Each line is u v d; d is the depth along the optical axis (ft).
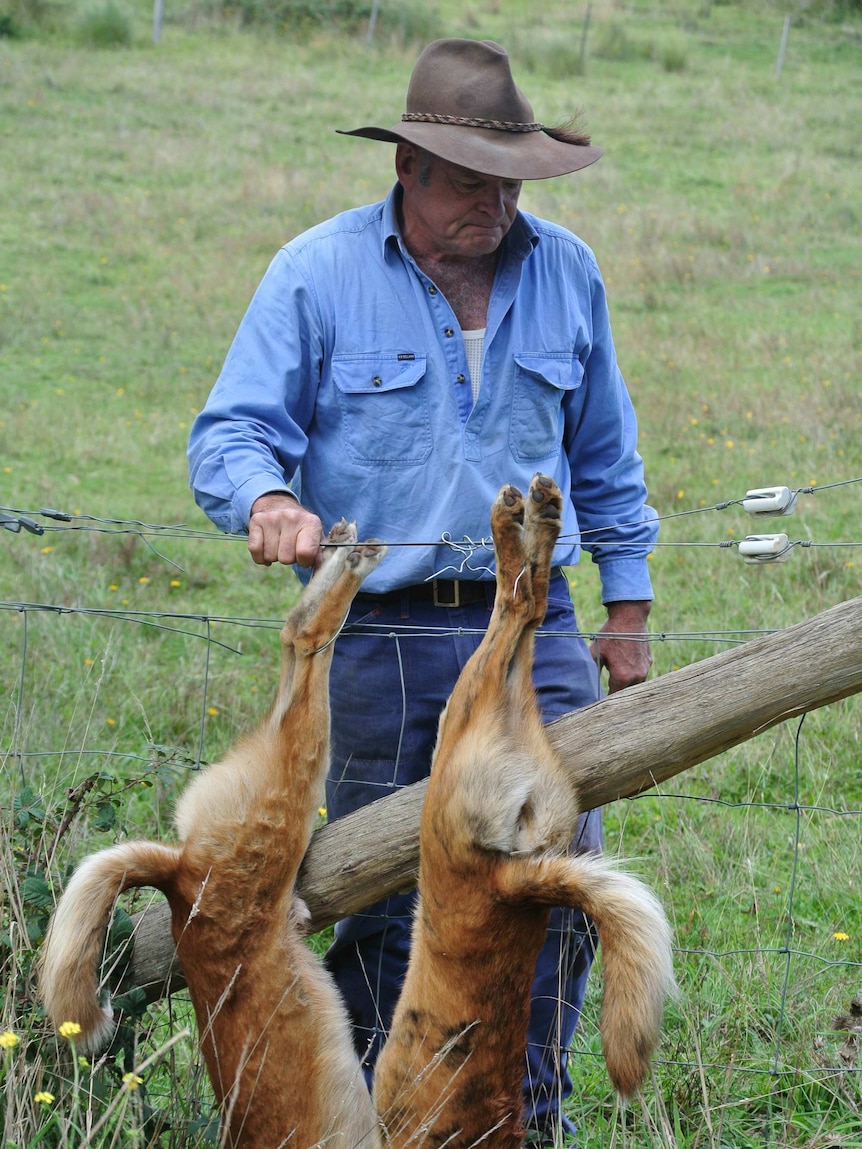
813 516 32.45
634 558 13.70
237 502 11.15
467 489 12.12
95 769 17.76
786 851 17.99
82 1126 10.36
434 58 11.99
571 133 12.46
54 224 61.98
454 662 12.37
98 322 51.19
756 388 43.19
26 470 37.04
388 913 12.71
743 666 10.27
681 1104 12.55
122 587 29.09
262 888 9.98
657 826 18.39
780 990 14.24
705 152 78.13
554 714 12.32
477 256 12.23
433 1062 9.70
